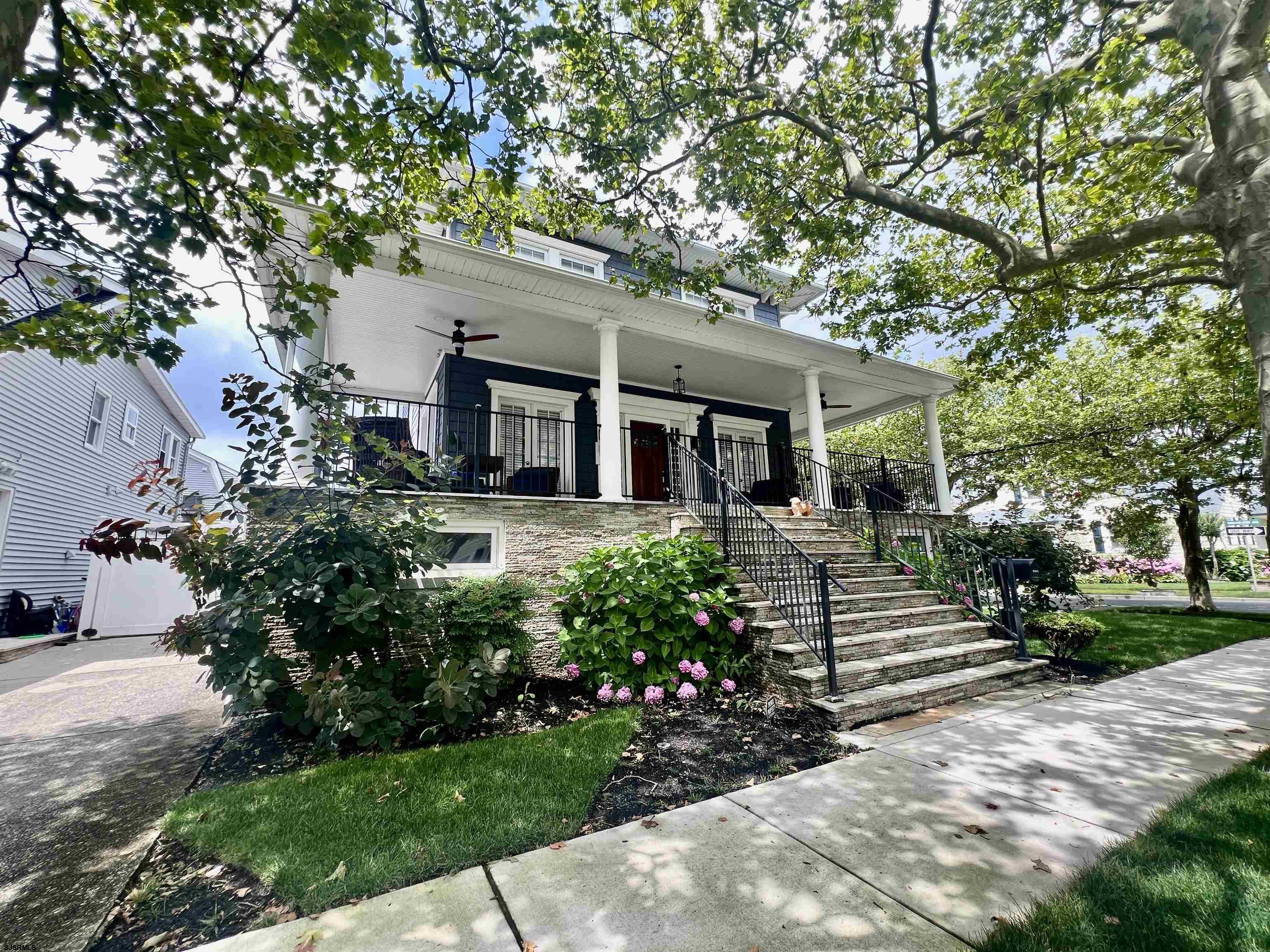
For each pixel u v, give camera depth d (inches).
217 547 155.4
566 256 453.1
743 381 426.9
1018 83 164.9
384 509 175.0
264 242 131.5
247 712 140.4
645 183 208.8
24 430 392.5
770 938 73.6
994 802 113.3
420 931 76.0
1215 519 929.5
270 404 161.0
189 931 77.5
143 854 98.2
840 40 182.4
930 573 287.1
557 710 184.4
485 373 365.1
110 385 514.3
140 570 452.1
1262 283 108.7
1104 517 550.6
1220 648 284.7
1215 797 111.3
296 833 103.1
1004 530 327.0
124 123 105.1
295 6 103.5
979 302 291.9
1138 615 432.1
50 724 181.6
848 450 826.2
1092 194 242.5
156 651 348.2
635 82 190.7
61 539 441.7
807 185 227.3
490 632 185.3
